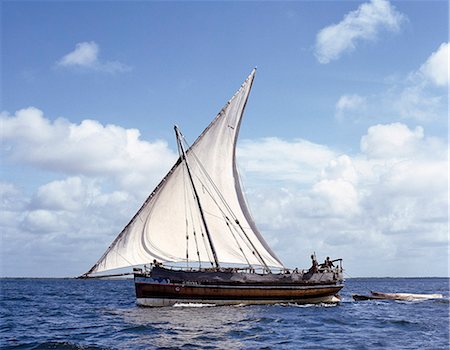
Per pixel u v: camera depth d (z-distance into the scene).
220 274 41.50
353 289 116.00
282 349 22.97
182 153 42.31
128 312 38.62
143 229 40.69
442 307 44.22
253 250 44.25
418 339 25.84
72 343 24.42
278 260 45.62
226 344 24.19
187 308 39.66
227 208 43.88
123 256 39.78
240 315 34.97
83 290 103.62
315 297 45.12
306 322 31.78
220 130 44.25
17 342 25.39
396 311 39.94
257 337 26.14
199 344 24.20
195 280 41.00
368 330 28.81
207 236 42.00
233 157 44.97
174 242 41.47
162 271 40.81
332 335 26.91
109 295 76.50
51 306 49.12
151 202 41.03
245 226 44.41
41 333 28.42
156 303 40.81
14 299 62.94
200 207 42.03
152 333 27.45
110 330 28.92
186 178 42.47
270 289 42.75
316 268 45.25
